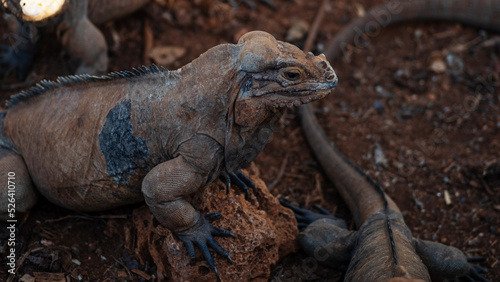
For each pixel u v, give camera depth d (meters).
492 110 1.75
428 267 1.44
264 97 1.30
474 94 1.78
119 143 1.35
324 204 1.59
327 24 1.94
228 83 1.30
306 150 1.67
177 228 1.35
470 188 1.62
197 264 1.36
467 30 1.96
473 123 1.73
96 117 1.36
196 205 1.38
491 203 1.59
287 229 1.46
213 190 1.40
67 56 1.69
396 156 1.67
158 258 1.39
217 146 1.33
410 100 1.77
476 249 1.53
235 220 1.38
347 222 1.56
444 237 1.55
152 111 1.33
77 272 1.40
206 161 1.33
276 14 1.93
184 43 1.80
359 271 1.36
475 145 1.69
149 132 1.34
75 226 1.45
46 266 1.40
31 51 1.66
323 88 1.30
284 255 1.47
